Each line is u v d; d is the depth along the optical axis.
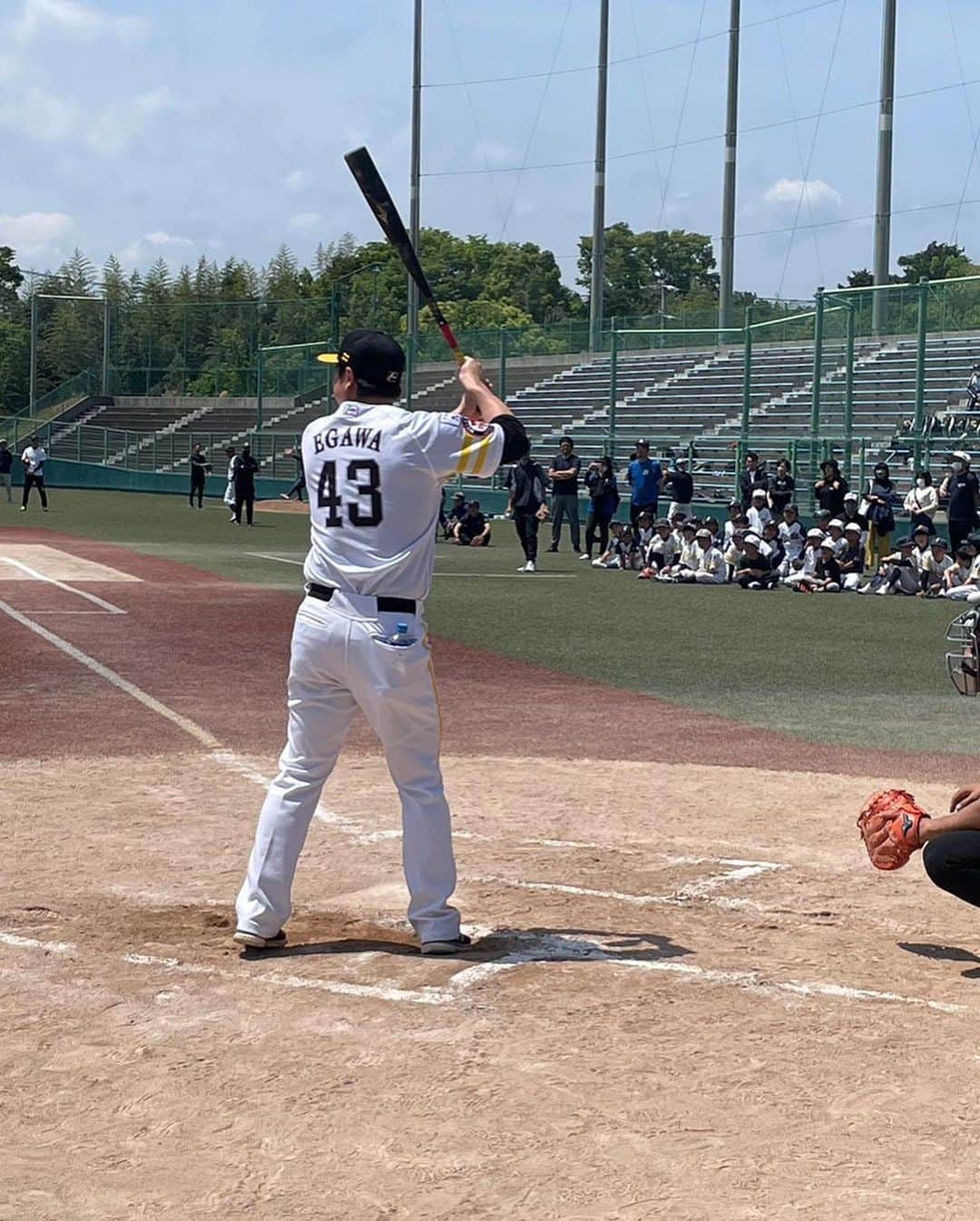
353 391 5.18
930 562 21.81
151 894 5.93
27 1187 3.32
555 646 15.02
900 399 31.17
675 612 18.75
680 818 7.48
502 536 35.00
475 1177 3.38
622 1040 4.27
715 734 10.06
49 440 64.94
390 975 4.88
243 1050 4.16
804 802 7.90
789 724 10.52
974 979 4.91
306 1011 4.51
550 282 100.75
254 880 5.15
